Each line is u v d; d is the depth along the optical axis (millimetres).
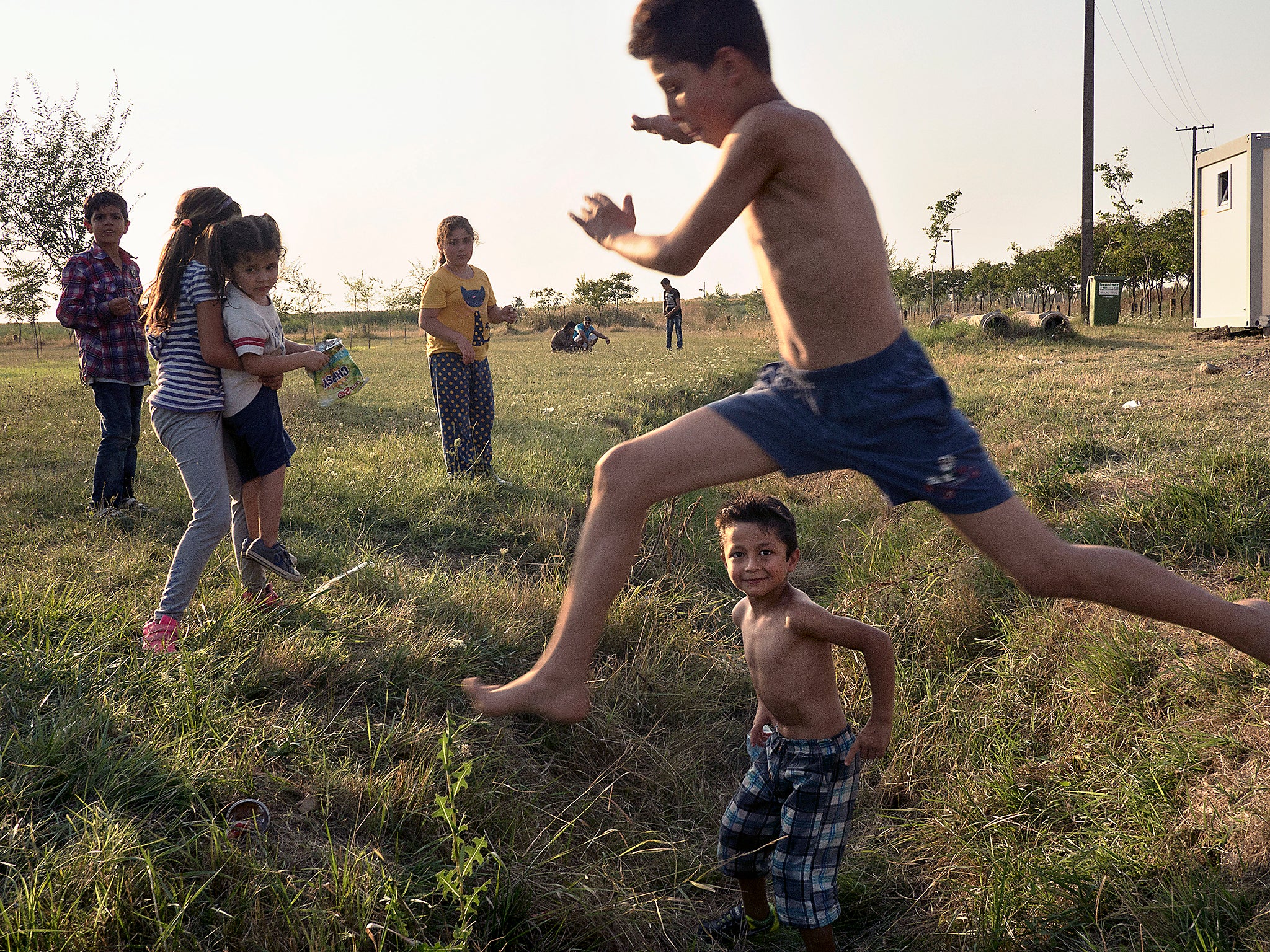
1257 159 15477
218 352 3820
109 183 16016
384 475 6781
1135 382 10203
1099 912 3014
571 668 2094
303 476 6621
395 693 3838
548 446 8602
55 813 2682
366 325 45906
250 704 3467
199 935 2445
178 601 3795
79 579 4316
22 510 5457
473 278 6812
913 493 2193
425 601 4645
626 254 2154
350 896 2635
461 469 6863
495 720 3885
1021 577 2211
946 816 3793
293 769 3209
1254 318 15695
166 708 3223
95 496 5590
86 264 5543
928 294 38719
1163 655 3961
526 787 3602
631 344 28016
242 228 3840
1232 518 4730
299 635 3990
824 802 3166
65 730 2926
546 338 36688
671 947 3254
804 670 3162
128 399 5711
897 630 4977
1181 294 33156
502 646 4438
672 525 6250
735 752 4445
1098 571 2182
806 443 2178
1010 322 17797
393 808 3119
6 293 21203
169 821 2785
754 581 3158
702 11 2102
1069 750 3854
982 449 2217
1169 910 2852
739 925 3465
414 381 14742
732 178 2025
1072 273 35781
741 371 15492
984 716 4195
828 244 2066
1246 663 3695
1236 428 6902
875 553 5867
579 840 3484
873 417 2125
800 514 7320
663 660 4805
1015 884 3279
